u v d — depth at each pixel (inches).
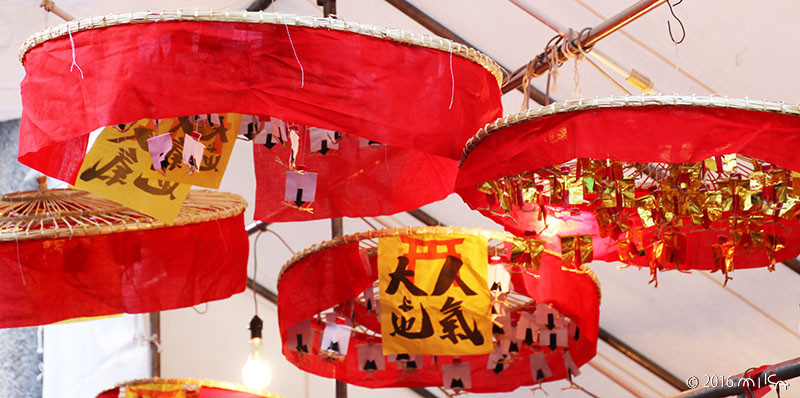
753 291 214.1
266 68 123.9
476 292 160.7
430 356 205.8
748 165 182.9
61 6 200.2
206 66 122.9
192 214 179.0
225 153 158.9
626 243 162.6
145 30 123.6
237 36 123.7
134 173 153.7
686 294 224.5
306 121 124.3
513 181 140.1
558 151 121.2
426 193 171.5
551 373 199.2
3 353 305.3
